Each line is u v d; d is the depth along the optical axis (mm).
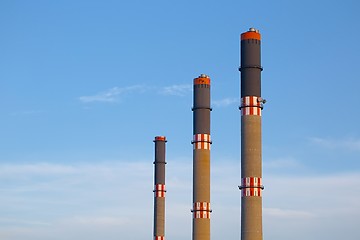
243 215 115125
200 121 142750
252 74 118375
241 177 116812
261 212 114938
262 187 115688
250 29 120375
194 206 140750
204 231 139000
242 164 116938
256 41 119688
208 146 142375
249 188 115125
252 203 114500
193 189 141875
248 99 117750
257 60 119188
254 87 118062
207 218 139875
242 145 117438
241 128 118125
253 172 115625
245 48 119688
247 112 117562
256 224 114000
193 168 142625
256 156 116188
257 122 117125
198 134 142375
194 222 140125
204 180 140875
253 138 116562
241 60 120188
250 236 113688
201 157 141500
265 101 117938
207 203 140500
